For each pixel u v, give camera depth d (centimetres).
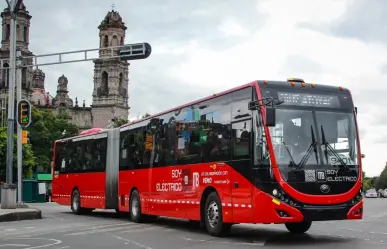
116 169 2333
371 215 2788
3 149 5050
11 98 2389
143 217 2078
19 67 2539
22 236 1552
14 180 5269
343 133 1402
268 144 1321
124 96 10950
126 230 1747
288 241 1392
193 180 1653
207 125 1603
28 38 10088
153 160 1964
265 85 1384
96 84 10775
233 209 1427
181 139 1761
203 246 1286
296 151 1337
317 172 1333
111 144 2405
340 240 1416
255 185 1341
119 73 10800
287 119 1355
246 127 1402
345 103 1434
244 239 1448
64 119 8788
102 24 10769
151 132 2005
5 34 9956
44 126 8100
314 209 1310
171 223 2053
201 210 1600
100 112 10675
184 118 1758
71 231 1714
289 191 1298
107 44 10731
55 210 3228
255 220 1334
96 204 2494
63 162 2931
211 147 1565
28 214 2269
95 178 2523
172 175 1800
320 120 1385
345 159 1378
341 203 1341
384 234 1605
